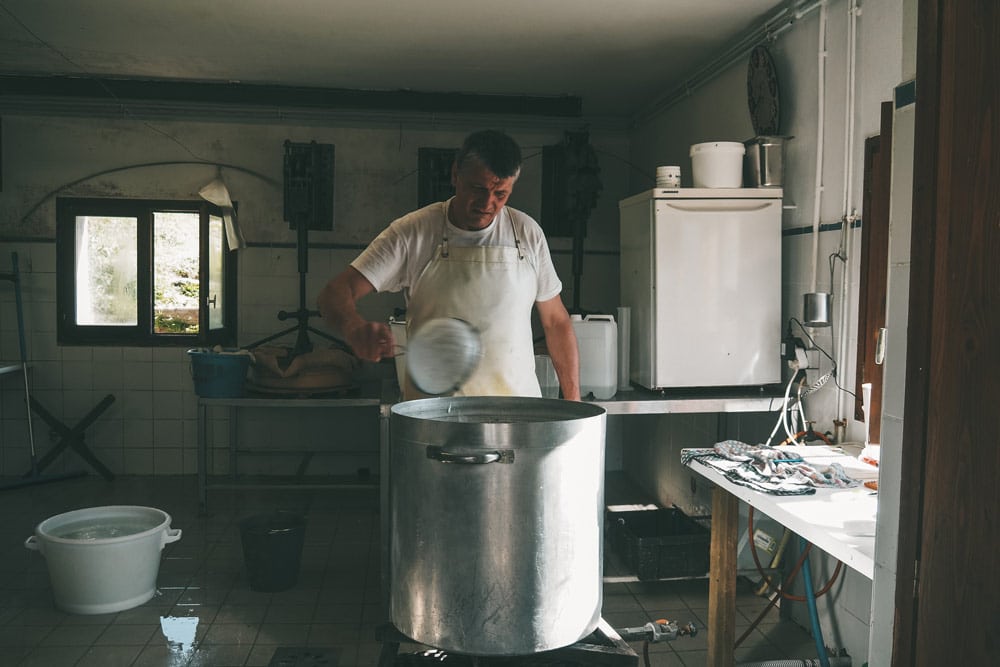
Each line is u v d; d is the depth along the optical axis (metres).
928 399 1.42
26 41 4.17
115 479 5.44
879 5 2.85
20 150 5.25
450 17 3.71
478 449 1.40
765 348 3.50
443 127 5.50
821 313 3.06
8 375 5.36
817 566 3.18
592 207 4.77
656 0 3.46
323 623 3.30
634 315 3.72
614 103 5.28
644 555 3.42
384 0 3.50
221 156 5.38
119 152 5.31
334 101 5.04
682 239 3.45
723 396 3.48
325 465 5.62
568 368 2.45
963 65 1.32
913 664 1.46
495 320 2.21
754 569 3.46
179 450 5.54
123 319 5.52
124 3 3.58
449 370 1.93
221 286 5.47
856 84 3.00
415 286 2.26
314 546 4.29
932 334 1.40
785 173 3.55
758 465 2.45
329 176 5.25
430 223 2.23
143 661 2.95
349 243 5.50
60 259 5.34
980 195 1.28
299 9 3.63
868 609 2.84
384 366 5.51
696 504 4.46
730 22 3.72
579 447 1.45
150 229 5.38
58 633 3.17
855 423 3.02
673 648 3.09
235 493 5.25
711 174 3.49
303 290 5.15
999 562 1.24
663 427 5.04
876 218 2.80
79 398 5.43
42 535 3.34
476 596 1.42
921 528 1.44
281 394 4.71
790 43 3.48
